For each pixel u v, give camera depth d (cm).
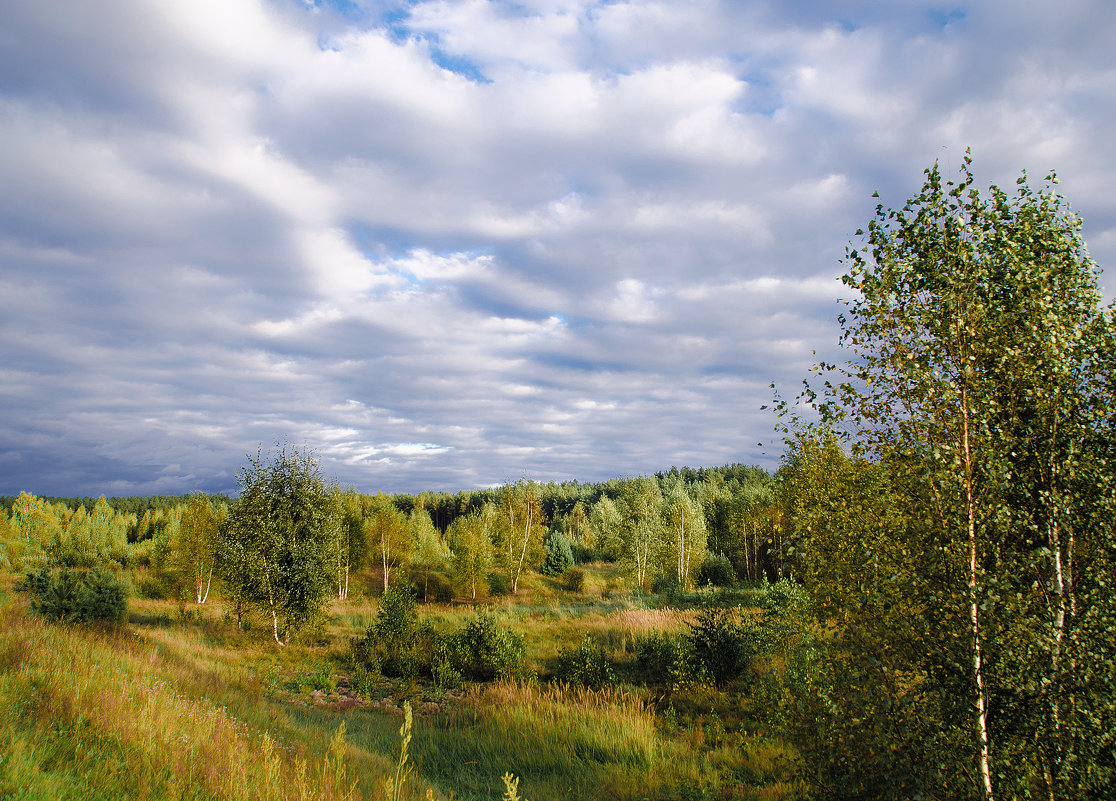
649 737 1016
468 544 4197
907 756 444
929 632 458
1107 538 459
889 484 534
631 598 3788
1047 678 416
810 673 599
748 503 5472
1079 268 520
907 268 523
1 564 4134
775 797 737
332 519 2412
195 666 1262
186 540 3509
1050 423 495
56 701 594
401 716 1261
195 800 470
